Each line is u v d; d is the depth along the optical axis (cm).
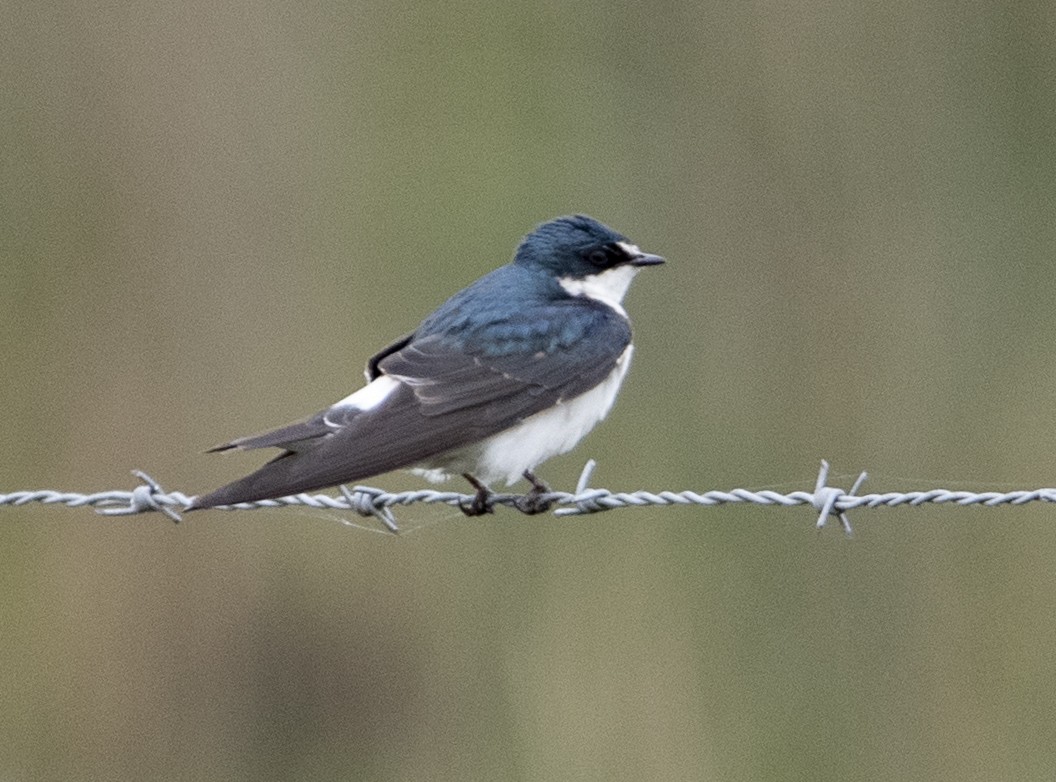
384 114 1521
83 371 1428
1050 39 1509
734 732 1263
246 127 1486
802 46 1494
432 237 1495
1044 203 1500
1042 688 1293
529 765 1276
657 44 1524
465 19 1533
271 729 1356
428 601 1323
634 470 1393
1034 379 1458
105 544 1360
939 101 1498
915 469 1434
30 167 1456
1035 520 1345
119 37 1466
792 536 1326
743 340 1475
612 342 987
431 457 905
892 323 1473
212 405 1431
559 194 1508
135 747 1355
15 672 1342
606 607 1296
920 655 1309
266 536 1352
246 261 1464
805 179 1489
